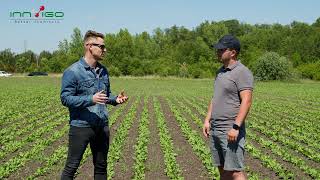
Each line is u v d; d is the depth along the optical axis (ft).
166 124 60.85
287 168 34.60
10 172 32.89
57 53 355.56
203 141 46.91
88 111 21.77
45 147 42.98
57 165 34.78
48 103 95.45
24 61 346.13
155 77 279.90
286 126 61.36
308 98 121.90
